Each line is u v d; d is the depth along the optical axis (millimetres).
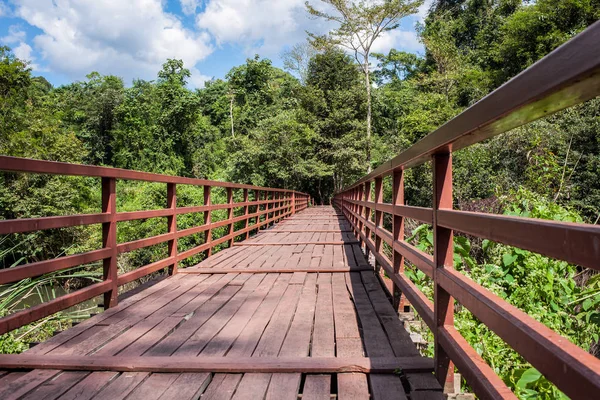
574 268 4379
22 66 23984
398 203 3182
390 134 31203
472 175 12266
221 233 15766
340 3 27859
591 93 892
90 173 2906
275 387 1875
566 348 917
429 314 2090
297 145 30875
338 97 31016
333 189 35094
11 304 3545
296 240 7371
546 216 4434
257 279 4250
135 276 3564
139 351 2299
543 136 10703
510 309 1243
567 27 20047
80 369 2070
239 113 47219
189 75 43812
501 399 1176
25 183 14938
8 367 2092
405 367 1998
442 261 1941
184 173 41375
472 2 35312
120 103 45844
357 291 3688
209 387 1893
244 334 2580
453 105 25000
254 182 29656
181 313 3041
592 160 10117
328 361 2080
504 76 23297
